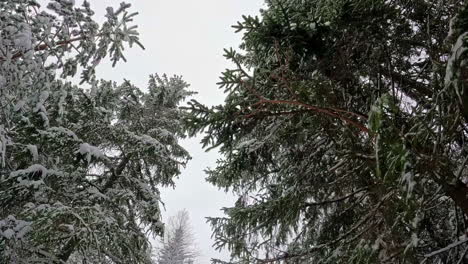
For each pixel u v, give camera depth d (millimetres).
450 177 3271
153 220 10328
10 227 7258
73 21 4199
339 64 4938
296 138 5598
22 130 7883
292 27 4586
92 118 9906
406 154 2797
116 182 10539
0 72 3910
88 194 9289
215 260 8172
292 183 6199
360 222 4891
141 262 9766
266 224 6188
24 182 8141
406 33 5098
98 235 8438
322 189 6129
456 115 3100
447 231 5035
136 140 10289
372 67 5082
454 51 2490
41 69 4180
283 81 4082
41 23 4035
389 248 4109
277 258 6102
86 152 8812
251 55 5863
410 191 2740
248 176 8383
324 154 5598
